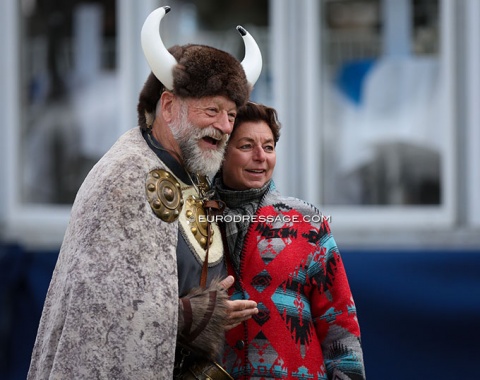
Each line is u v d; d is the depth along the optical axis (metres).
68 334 6.03
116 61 12.15
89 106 12.20
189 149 6.60
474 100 11.57
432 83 11.68
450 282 10.94
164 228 6.35
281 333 6.82
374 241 11.51
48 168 12.23
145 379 6.04
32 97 12.28
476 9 11.55
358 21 11.76
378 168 11.77
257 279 6.88
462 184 11.63
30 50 12.28
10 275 11.30
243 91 6.61
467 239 11.44
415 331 10.95
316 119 11.80
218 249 6.83
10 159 12.21
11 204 12.20
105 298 6.05
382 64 11.74
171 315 6.16
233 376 6.84
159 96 6.75
